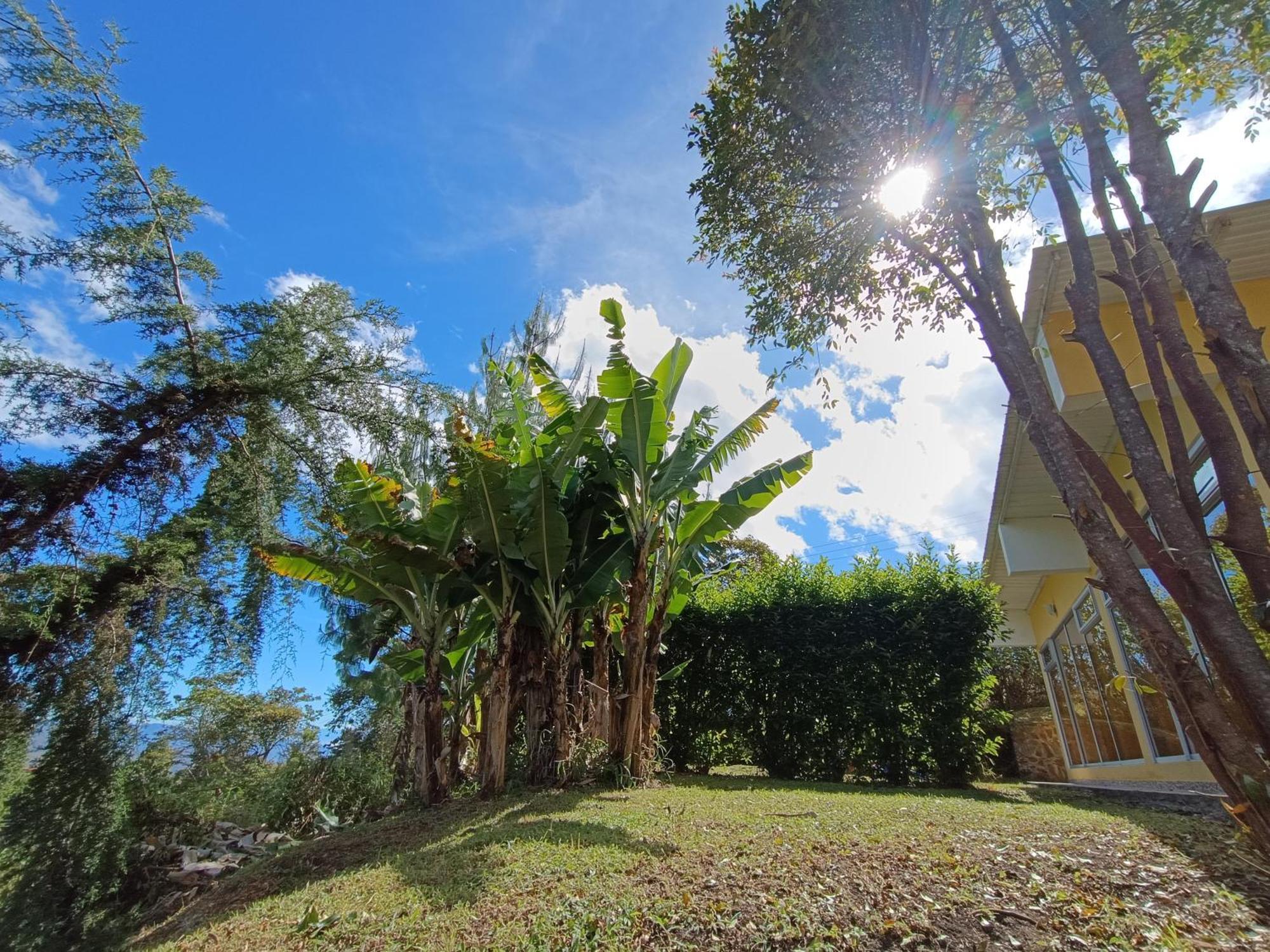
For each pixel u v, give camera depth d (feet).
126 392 23.24
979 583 35.12
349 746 40.47
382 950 12.13
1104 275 11.76
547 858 15.49
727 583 43.88
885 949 10.22
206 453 24.73
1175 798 22.44
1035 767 52.85
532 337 42.06
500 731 26.96
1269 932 9.55
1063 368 22.43
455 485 25.88
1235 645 9.35
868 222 16.99
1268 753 8.94
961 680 33.68
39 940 22.34
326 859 20.12
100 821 24.47
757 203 18.24
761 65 16.33
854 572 38.58
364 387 27.17
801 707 35.45
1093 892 11.45
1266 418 9.57
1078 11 11.92
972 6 13.71
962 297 13.91
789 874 12.96
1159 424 24.18
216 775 38.55
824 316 19.12
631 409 26.99
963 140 14.53
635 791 25.05
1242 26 11.84
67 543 21.97
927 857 13.41
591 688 30.01
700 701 37.88
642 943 11.08
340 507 27.73
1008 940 10.12
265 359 24.73
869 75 15.24
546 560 27.09
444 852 17.61
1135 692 30.63
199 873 28.04
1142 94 11.42
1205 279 10.34
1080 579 36.22
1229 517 9.93
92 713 23.45
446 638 32.45
